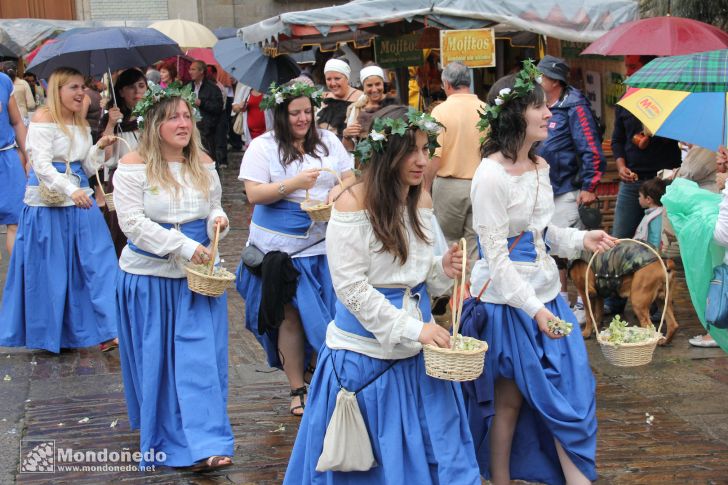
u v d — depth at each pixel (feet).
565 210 21.93
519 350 11.81
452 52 25.77
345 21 27.27
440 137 20.18
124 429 16.35
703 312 13.52
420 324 10.19
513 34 34.14
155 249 14.16
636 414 16.76
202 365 14.33
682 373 18.84
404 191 10.41
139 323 14.60
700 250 13.08
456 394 10.87
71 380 19.07
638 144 23.18
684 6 26.48
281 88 16.03
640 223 22.88
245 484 14.11
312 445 10.86
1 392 18.35
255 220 16.56
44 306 20.51
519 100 11.61
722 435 15.78
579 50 31.04
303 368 17.04
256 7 75.05
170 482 14.20
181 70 48.08
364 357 10.57
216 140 54.19
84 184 20.67
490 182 11.53
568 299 24.30
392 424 10.46
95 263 20.66
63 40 23.81
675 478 14.17
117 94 24.36
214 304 14.78
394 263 10.50
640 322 20.44
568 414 11.65
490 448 12.45
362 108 23.66
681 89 14.07
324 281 16.39
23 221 20.52
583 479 11.86
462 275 10.27
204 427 14.23
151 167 14.38
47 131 19.89
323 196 16.39
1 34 50.26
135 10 75.56
